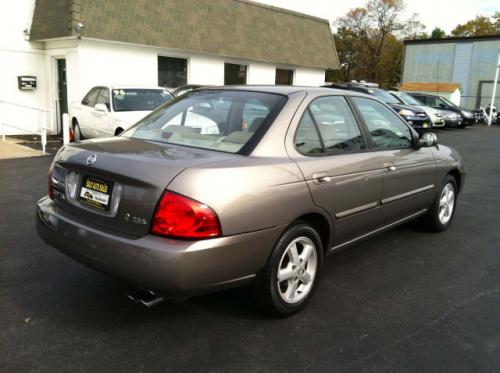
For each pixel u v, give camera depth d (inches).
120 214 108.3
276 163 118.5
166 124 142.3
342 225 140.8
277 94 136.6
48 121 534.9
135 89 398.6
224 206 103.8
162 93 410.9
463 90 1378.0
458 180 218.2
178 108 148.3
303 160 126.4
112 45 500.7
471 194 293.1
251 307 132.1
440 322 127.5
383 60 2236.7
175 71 576.7
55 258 163.2
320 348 113.0
